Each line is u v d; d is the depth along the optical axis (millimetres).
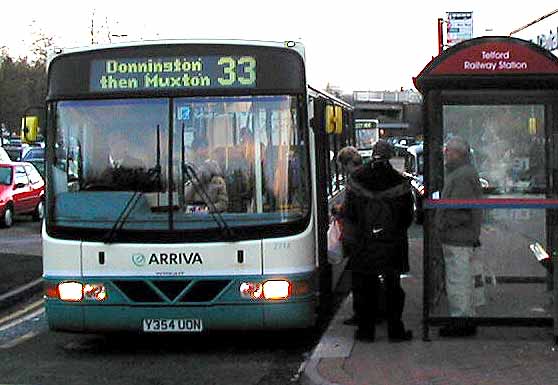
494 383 7512
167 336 10508
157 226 8914
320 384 7652
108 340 10406
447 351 8742
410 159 25797
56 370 8812
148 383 8227
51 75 9336
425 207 9008
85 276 8984
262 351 9648
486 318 9062
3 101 57656
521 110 9141
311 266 9094
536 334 9484
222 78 9102
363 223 9164
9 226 25656
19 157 42906
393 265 9156
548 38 15250
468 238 9172
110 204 9008
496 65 8711
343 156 11016
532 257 9320
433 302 9281
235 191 8969
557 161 8836
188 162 9000
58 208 9117
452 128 9125
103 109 9164
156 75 9141
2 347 10078
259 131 9055
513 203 8805
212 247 8852
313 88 10383
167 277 8875
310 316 9039
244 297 8852
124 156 9070
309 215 9070
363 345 9102
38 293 14266
